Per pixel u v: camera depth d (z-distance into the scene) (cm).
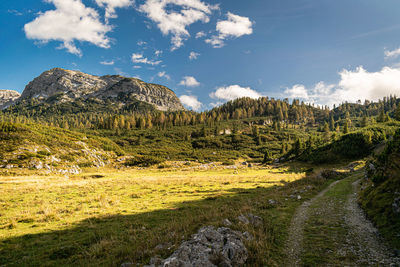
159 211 1877
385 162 1691
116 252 983
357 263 809
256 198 2306
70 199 2422
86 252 991
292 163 7875
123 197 2584
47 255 991
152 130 16650
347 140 7456
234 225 1173
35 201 2256
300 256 911
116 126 17088
